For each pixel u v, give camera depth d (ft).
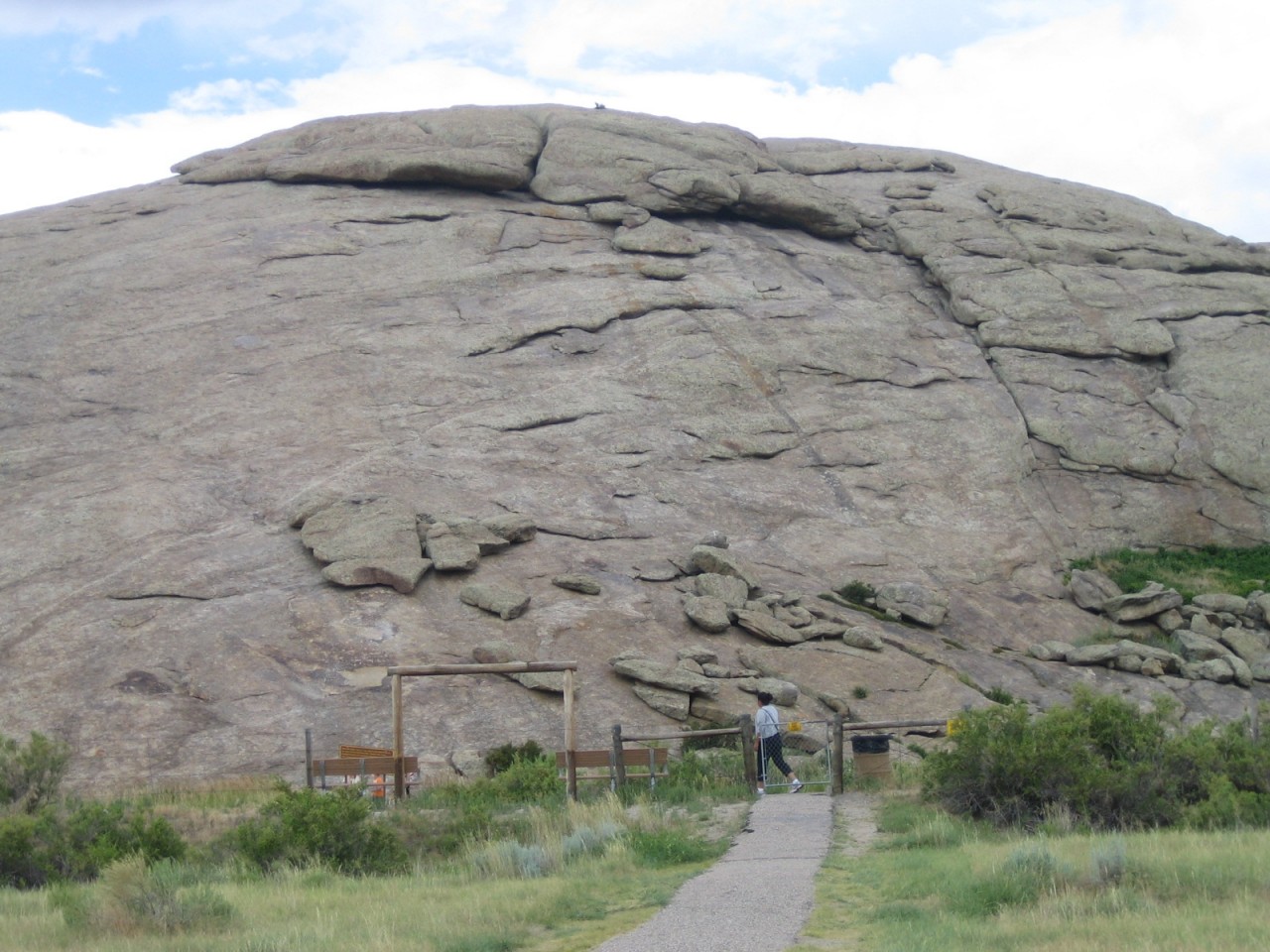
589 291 156.46
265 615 99.40
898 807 58.13
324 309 150.71
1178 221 193.16
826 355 150.71
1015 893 36.58
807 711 94.07
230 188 185.06
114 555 107.76
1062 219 184.03
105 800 75.10
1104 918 33.30
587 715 90.68
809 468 134.21
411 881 48.06
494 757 81.76
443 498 117.70
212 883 49.11
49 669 93.56
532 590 105.60
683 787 69.41
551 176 180.75
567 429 132.46
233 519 114.11
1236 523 137.39
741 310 156.87
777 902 38.81
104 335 145.89
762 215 180.24
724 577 108.88
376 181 179.93
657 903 40.01
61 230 176.24
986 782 53.52
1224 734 57.41
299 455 123.95
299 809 54.65
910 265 176.65
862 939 33.42
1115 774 51.90
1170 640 116.06
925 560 123.65
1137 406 149.38
